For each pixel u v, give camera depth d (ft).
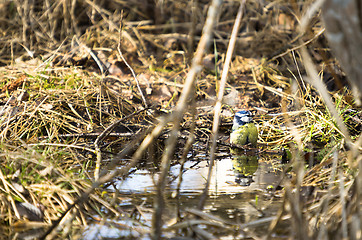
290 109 32.83
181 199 18.39
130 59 40.78
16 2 45.14
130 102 32.99
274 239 14.23
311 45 36.29
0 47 43.42
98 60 38.68
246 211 16.85
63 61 38.60
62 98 31.27
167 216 16.31
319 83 12.65
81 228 15.69
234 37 15.39
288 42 42.32
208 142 28.19
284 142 28.53
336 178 18.93
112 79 37.09
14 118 28.58
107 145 28.09
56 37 45.29
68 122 30.09
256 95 35.73
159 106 33.68
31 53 40.42
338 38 10.15
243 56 43.24
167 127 29.78
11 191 17.99
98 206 17.78
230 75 38.91
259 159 26.02
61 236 15.08
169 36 45.50
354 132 28.30
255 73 39.04
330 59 37.96
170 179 21.66
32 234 15.30
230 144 28.40
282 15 45.62
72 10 44.88
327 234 13.60
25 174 19.43
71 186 19.20
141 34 45.21
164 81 37.01
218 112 15.38
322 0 10.00
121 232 15.24
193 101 14.11
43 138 27.22
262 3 47.88
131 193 19.25
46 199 17.90
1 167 19.69
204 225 15.62
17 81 32.65
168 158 12.90
